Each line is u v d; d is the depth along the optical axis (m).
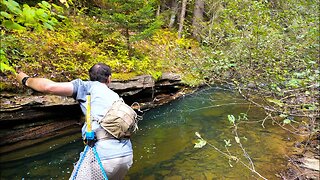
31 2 6.02
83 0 8.71
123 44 8.04
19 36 5.77
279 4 6.21
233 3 5.70
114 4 7.24
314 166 4.45
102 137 2.33
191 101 7.95
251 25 5.14
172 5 12.84
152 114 6.84
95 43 7.46
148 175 4.10
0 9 1.58
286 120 3.64
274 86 4.25
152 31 7.55
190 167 4.39
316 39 4.87
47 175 3.99
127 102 6.82
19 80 2.32
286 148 5.11
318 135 5.44
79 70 6.02
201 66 6.07
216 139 5.50
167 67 8.22
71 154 4.61
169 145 5.18
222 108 7.40
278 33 5.31
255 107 7.37
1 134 4.41
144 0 7.50
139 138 5.43
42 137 4.87
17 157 4.31
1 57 1.55
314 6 5.48
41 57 5.75
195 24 11.73
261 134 5.75
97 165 2.26
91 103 2.41
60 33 7.01
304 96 4.13
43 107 4.89
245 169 4.37
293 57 4.81
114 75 6.46
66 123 5.34
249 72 4.97
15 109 4.52
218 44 6.32
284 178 4.09
